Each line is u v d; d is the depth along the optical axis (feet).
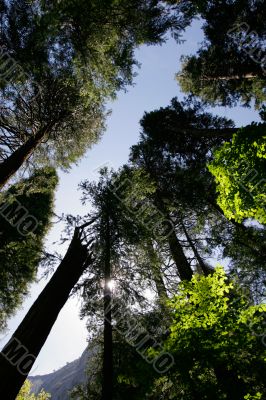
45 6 28.25
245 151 22.34
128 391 27.48
